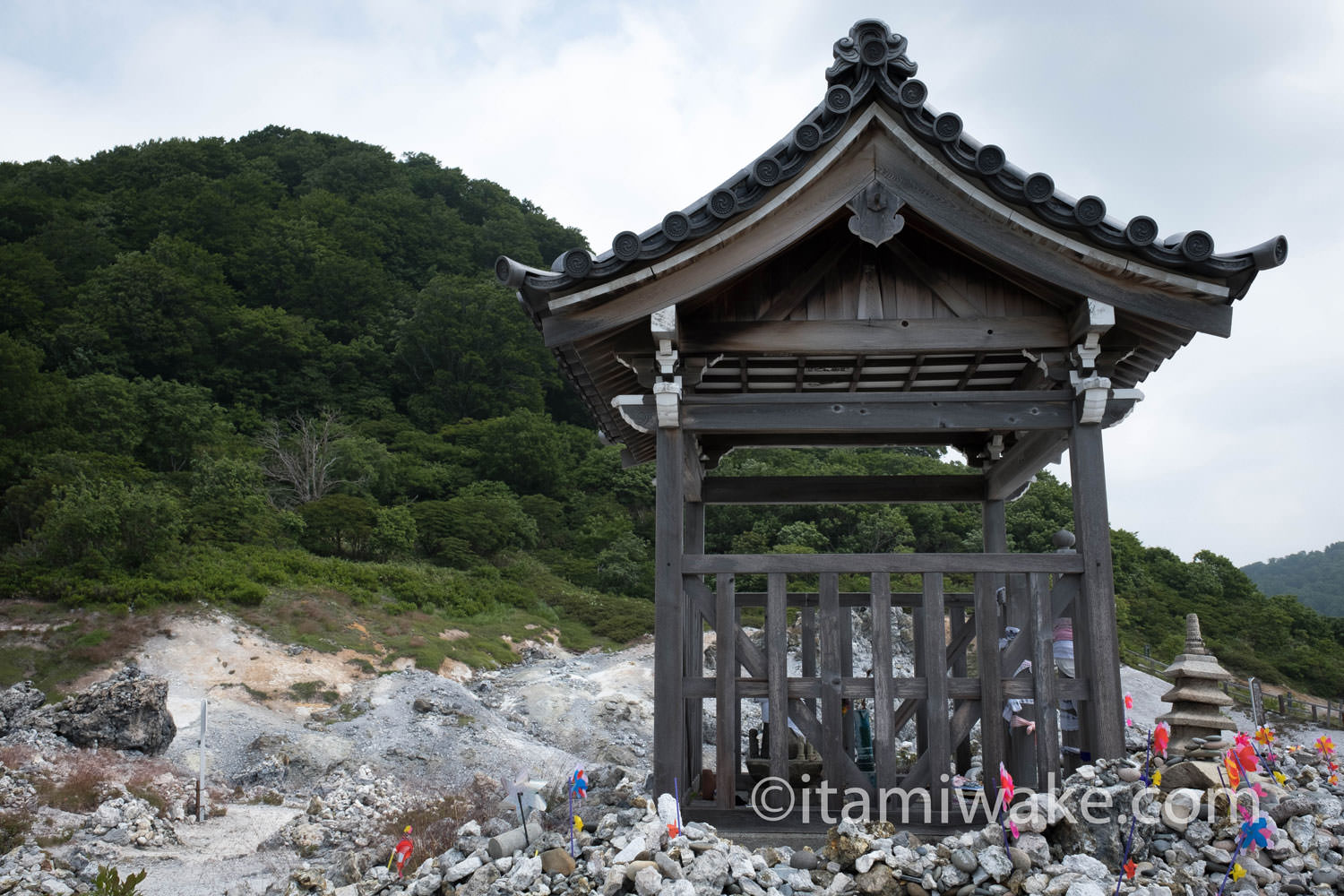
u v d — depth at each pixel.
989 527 7.87
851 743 6.70
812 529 40.28
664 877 4.34
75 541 27.72
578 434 61.31
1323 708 26.16
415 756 17.91
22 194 69.31
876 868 4.45
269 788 16.25
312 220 74.50
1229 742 4.88
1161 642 37.09
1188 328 5.11
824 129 5.07
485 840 5.15
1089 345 5.32
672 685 5.24
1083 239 5.07
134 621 24.83
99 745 16.30
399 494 48.38
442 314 65.12
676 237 5.07
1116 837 4.46
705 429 5.59
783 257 5.65
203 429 45.81
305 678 23.36
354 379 62.50
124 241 69.31
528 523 46.00
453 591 34.44
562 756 19.05
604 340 5.65
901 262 5.65
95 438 41.69
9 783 13.25
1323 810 4.77
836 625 5.29
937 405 5.51
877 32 5.09
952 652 7.06
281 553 33.50
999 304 5.58
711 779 6.31
